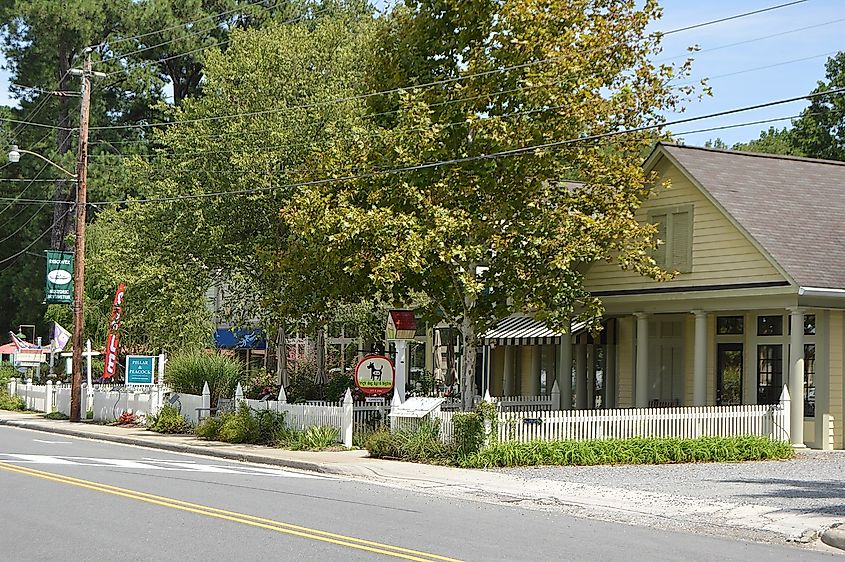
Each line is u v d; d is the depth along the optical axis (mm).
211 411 32125
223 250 35156
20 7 61000
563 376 31875
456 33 26453
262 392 34406
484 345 35594
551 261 24359
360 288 27094
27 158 64938
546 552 12320
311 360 43125
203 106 36844
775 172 30047
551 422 24094
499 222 25688
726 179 28281
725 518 15922
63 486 17859
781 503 17250
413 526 14156
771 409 26344
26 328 72500
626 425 24891
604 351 33188
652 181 26328
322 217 24984
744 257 26641
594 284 30688
